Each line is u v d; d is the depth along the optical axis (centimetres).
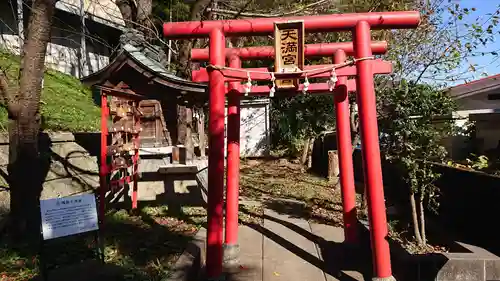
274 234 596
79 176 707
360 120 388
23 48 454
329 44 511
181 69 855
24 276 370
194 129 1171
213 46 416
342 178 517
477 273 377
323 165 1251
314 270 452
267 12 773
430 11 661
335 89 521
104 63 1582
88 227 342
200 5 705
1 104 676
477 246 427
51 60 1316
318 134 1264
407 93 524
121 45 636
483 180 443
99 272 377
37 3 444
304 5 743
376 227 372
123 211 652
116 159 588
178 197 716
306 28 405
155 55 663
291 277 431
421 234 494
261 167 1338
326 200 848
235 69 412
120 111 585
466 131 720
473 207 464
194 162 766
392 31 722
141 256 432
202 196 718
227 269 455
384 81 674
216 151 410
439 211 549
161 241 489
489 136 677
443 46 687
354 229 507
